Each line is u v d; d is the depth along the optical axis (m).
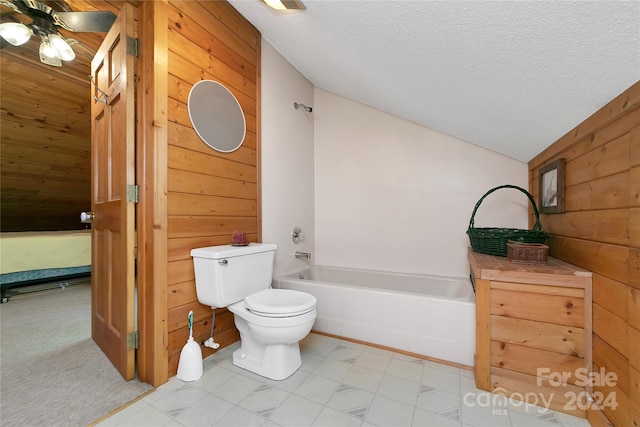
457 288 2.22
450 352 1.71
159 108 1.49
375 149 2.81
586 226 1.34
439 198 2.53
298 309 1.47
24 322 2.33
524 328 1.37
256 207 2.22
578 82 1.12
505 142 2.02
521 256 1.56
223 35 1.94
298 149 2.80
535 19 0.92
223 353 1.85
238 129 2.05
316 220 3.09
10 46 2.29
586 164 1.35
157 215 1.48
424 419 1.23
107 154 1.72
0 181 3.49
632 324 0.98
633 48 0.85
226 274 1.62
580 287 1.28
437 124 2.33
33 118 2.97
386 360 1.75
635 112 0.99
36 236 3.15
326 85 2.87
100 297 1.88
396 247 2.71
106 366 1.65
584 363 1.26
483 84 1.43
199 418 1.24
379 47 1.56
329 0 1.36
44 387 1.45
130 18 1.50
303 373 1.60
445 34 1.19
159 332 1.48
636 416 0.95
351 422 1.21
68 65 2.63
